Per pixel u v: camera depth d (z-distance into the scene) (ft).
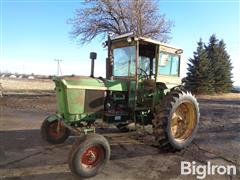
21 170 16.40
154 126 20.62
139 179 15.48
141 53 22.45
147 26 70.38
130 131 25.73
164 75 22.77
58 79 18.03
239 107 53.06
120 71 22.49
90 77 19.83
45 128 21.43
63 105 18.03
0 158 18.45
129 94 20.90
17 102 51.55
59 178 15.42
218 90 115.65
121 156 19.39
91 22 70.74
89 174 15.61
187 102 21.75
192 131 22.03
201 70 108.68
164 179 15.55
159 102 22.33
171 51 23.04
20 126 28.91
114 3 68.64
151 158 19.12
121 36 21.76
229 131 28.22
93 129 18.20
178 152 20.67
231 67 120.67
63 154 19.42
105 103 19.77
